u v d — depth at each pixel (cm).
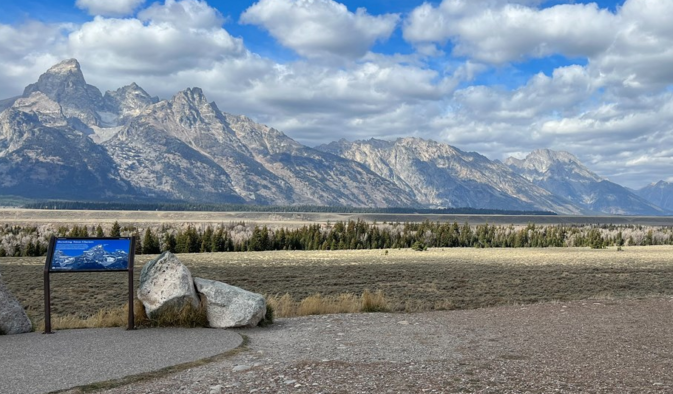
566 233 17250
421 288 4362
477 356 1105
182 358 1116
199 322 1569
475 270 6425
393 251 11950
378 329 1541
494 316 1802
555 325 1537
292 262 8081
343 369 985
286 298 2377
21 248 10994
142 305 1597
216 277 5509
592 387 838
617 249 12531
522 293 3812
